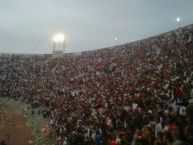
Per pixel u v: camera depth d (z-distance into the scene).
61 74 67.69
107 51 74.00
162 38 60.06
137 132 17.33
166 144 14.23
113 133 21.48
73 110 38.22
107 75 51.00
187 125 14.87
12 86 68.69
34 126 47.38
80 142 26.56
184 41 47.50
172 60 38.56
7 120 51.94
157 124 17.47
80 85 52.50
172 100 22.11
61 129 35.94
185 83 24.75
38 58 87.44
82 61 72.56
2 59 85.19
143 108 23.12
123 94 31.25
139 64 47.66
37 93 59.81
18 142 40.94
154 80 31.44
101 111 29.16
